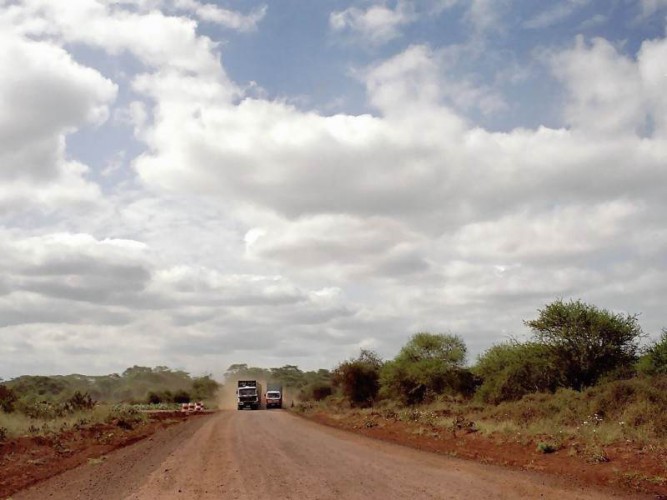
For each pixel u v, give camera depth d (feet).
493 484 38.34
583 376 87.71
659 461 41.22
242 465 49.47
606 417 59.93
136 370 347.56
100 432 82.69
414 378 122.62
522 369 91.61
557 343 88.79
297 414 153.58
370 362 151.53
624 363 86.58
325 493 36.11
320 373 414.62
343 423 105.60
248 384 226.58
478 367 104.47
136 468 49.03
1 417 71.15
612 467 41.42
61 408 99.45
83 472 47.50
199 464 50.70
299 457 54.85
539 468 44.83
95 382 337.93
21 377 246.47
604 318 86.69
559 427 58.95
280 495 35.73
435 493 35.45
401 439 71.51
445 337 127.24
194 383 329.52
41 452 58.03
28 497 36.76
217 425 104.73
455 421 73.31
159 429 99.19
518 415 69.77
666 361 78.28
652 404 58.23
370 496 34.86
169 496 35.81
